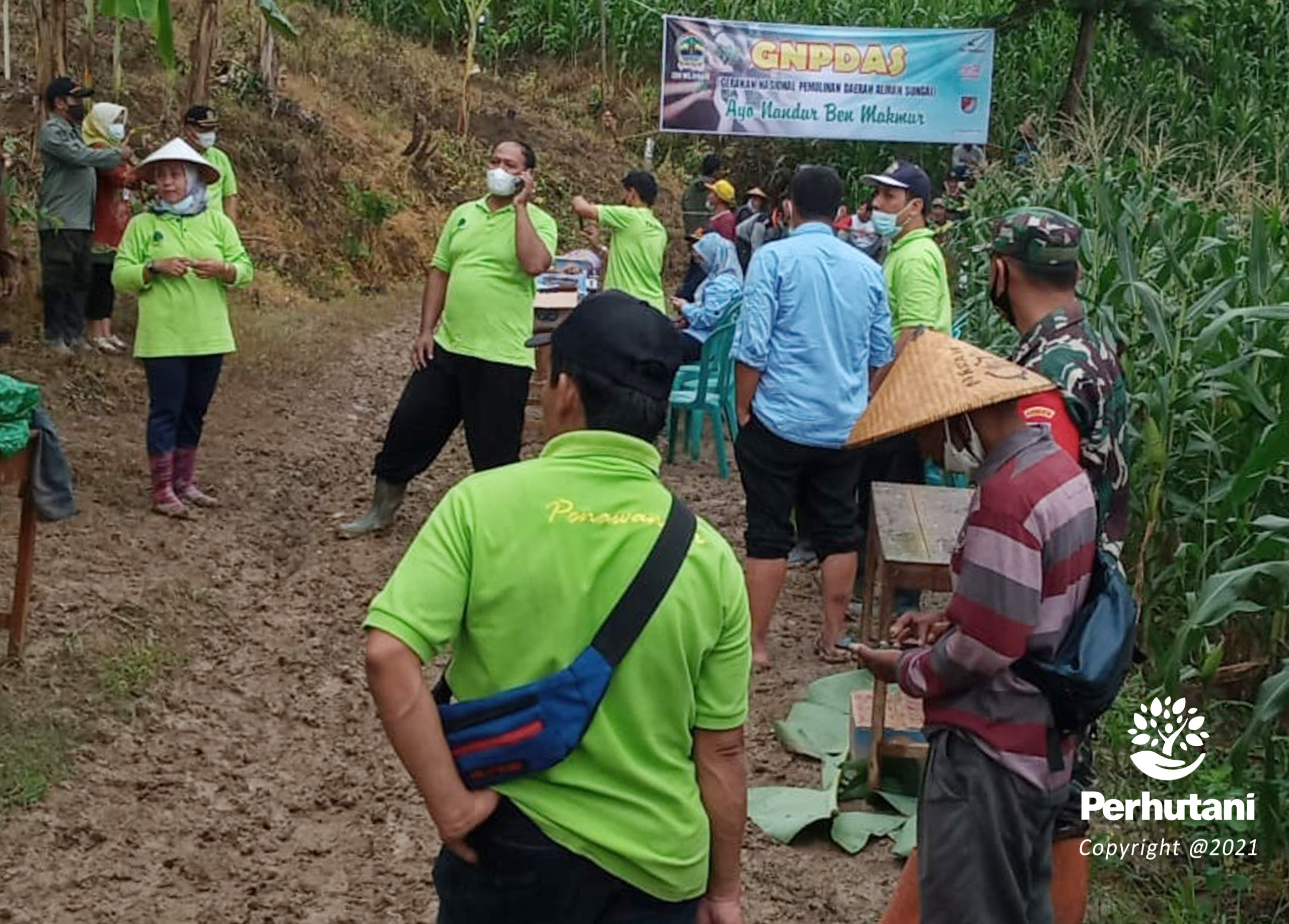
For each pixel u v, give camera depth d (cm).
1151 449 578
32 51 1507
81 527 734
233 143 1617
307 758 549
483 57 2483
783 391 599
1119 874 472
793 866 480
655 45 2542
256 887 455
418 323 1498
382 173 1867
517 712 261
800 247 600
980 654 322
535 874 265
